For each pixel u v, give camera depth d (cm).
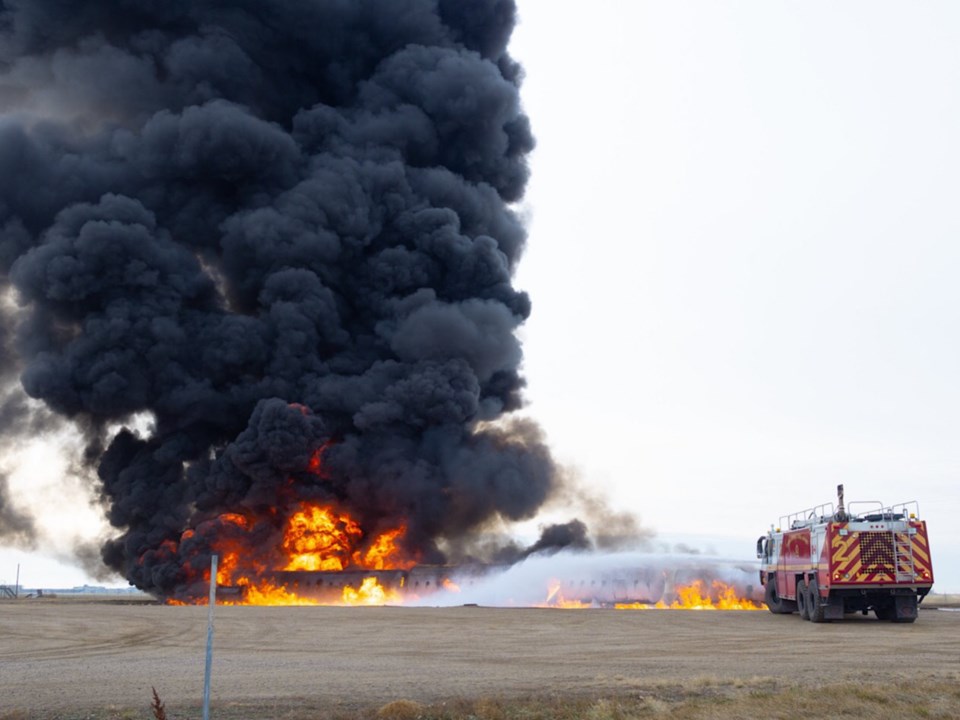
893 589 3195
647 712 1297
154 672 1922
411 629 3144
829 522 3206
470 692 1556
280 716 1320
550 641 2645
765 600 4034
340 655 2284
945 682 1542
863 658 2102
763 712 1281
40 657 2277
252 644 2619
